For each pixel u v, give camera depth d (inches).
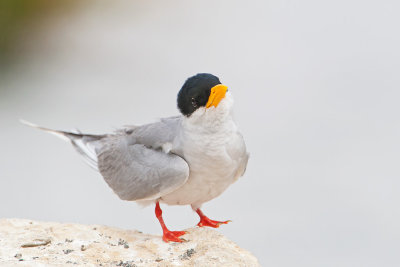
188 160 369.7
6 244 351.6
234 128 371.2
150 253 348.2
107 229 383.6
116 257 339.9
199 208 409.7
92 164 445.1
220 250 339.9
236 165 379.2
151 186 381.4
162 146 386.6
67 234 371.9
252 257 340.2
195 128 362.9
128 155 404.5
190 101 358.6
